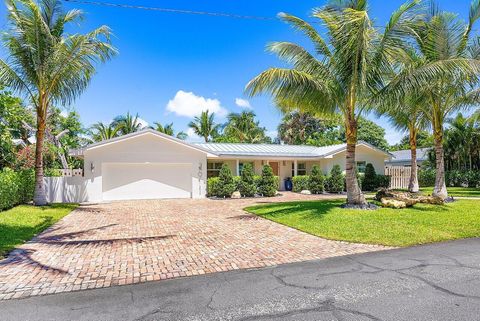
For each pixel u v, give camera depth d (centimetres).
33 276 494
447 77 1096
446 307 363
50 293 427
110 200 1664
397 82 996
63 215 1119
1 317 358
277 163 2397
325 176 2112
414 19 990
